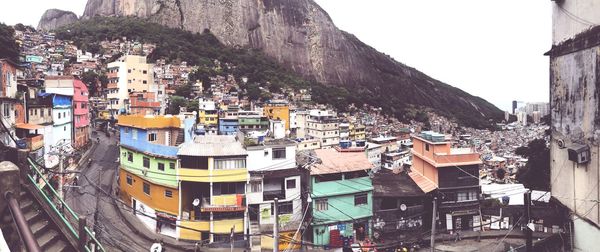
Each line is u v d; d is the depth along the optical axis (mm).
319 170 35344
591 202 20109
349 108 150125
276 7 198625
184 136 39000
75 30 150375
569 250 22844
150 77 95750
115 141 66188
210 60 145500
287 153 37656
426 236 36062
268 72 155750
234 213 35031
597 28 19062
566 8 22453
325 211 35500
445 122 183125
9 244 8336
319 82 186750
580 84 21000
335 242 34969
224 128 77125
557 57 24047
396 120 158875
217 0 188375
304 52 194750
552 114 25125
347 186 36219
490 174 78125
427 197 37969
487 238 35594
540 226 35812
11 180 8727
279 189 36688
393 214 36750
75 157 46875
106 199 39531
